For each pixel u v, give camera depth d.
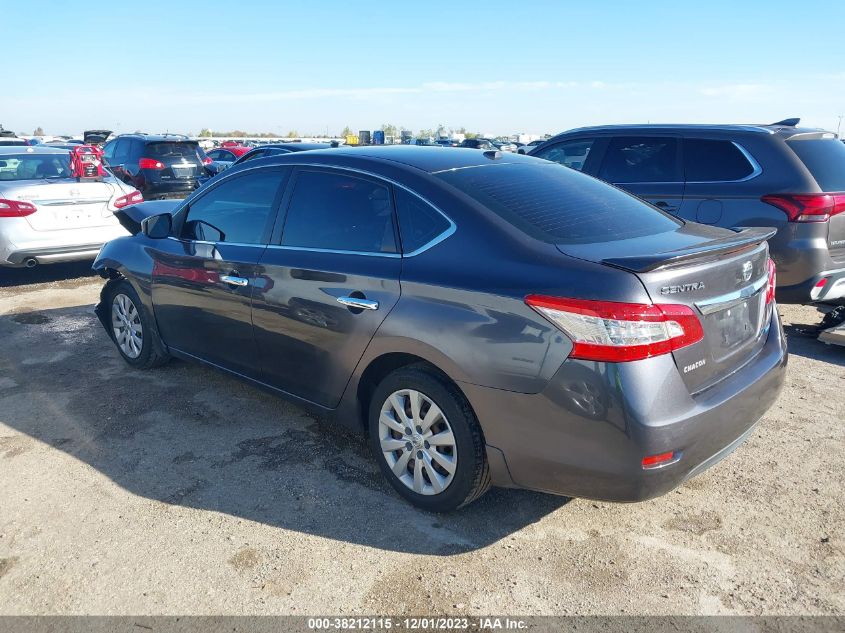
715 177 5.79
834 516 3.15
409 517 3.18
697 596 2.64
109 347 5.66
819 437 3.95
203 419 4.23
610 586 2.71
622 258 2.62
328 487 3.44
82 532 3.06
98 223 8.05
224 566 2.83
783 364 3.24
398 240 3.20
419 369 3.08
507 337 2.70
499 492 3.40
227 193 4.14
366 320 3.18
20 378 4.94
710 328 2.75
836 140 5.75
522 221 2.99
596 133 6.66
